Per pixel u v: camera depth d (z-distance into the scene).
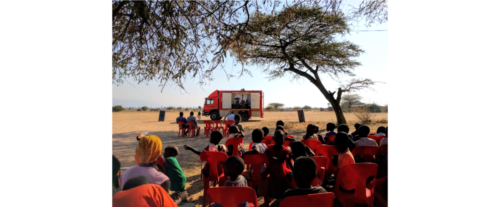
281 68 15.80
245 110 20.80
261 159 3.40
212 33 4.86
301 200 1.99
